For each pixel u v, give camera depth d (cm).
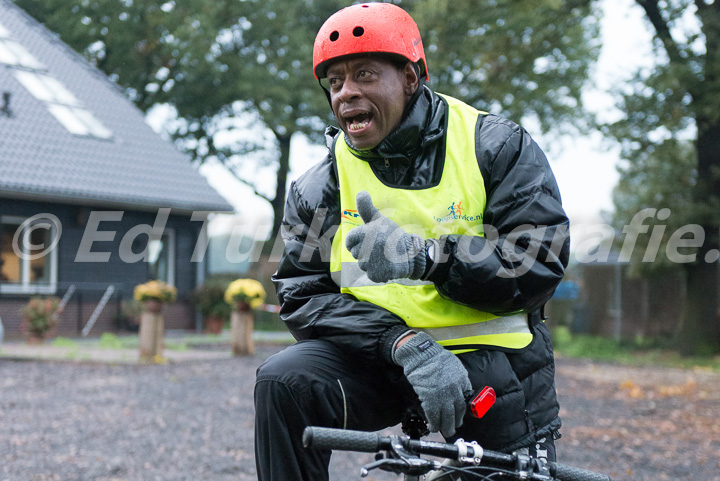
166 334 2425
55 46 2798
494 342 270
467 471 224
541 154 276
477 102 3161
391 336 255
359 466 719
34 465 687
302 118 4003
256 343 2223
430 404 239
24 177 2070
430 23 2184
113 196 2194
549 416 277
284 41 3744
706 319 2241
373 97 260
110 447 770
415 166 273
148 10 3516
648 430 936
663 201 2239
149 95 3788
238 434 844
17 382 1240
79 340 2109
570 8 2214
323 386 262
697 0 2036
